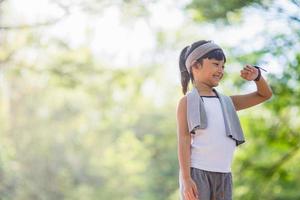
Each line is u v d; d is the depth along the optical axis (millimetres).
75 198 24547
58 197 23469
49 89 26359
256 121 11047
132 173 29109
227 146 4535
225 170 4531
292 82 9875
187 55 4691
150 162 29812
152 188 29344
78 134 27141
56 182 23594
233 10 9727
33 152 23844
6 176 17812
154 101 32312
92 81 20984
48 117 26453
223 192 4516
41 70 18812
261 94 4789
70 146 25609
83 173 26219
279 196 12828
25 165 23219
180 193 4559
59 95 27062
